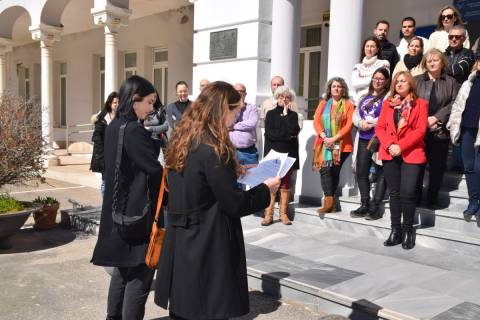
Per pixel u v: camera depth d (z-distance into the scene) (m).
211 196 2.34
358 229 5.50
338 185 6.26
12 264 5.09
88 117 16.45
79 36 16.55
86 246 5.80
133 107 3.01
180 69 13.40
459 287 3.84
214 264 2.31
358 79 5.82
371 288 3.80
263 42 7.32
